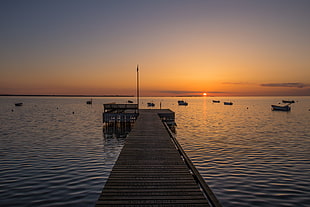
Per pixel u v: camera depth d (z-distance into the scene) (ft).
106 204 19.75
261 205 31.48
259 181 39.65
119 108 103.91
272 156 55.88
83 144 69.97
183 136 85.81
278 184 38.40
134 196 21.38
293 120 148.77
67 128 105.50
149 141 47.24
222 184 38.37
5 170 44.24
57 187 36.37
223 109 293.84
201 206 19.60
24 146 66.28
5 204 30.86
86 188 36.06
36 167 46.19
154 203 20.03
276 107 260.21
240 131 98.78
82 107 319.68
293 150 62.49
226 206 31.24
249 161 51.44
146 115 104.94
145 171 28.45
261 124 126.31
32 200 32.04
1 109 265.75
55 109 268.62
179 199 20.83
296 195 34.42
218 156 55.83
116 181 25.04
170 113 108.68
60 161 50.62
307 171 44.78
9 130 98.37
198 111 251.39
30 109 266.98
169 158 34.37
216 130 102.06
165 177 26.37
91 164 48.57
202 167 47.14
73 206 30.40
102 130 99.04
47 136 83.71
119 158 34.37
